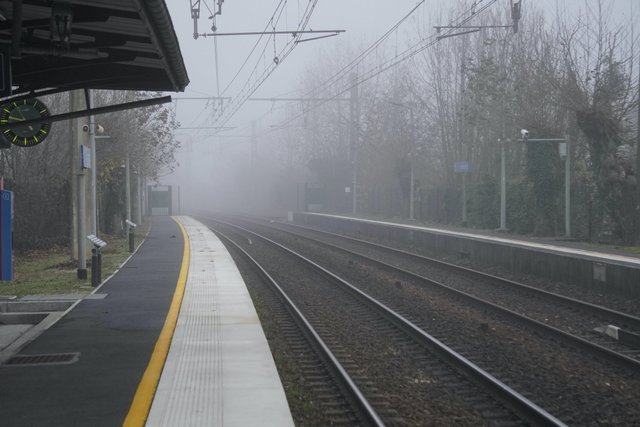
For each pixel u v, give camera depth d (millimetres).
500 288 16469
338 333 11352
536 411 6723
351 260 23234
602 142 24062
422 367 9125
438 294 15594
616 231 23578
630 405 7430
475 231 30828
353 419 6836
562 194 27594
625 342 10547
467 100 35094
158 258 21062
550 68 27734
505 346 10258
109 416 6125
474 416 7039
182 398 6711
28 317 12039
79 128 19266
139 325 10484
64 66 9008
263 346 9070
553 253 17812
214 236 32094
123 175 32094
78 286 14711
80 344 9148
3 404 6484
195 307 12234
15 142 12328
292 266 21688
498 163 34562
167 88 10164
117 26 7766
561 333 10656
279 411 6316
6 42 8016
